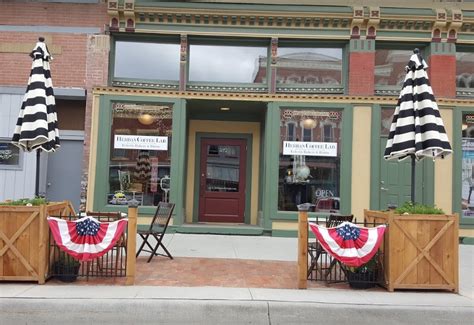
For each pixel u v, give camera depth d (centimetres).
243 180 1200
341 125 1071
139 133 1072
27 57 1066
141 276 681
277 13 1063
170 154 1075
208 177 1197
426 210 657
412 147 674
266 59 1111
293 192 1074
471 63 1102
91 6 1078
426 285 636
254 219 1187
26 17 1072
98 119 1052
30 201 654
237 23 1080
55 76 1065
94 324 530
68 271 638
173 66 1102
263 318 547
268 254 871
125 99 1062
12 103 1060
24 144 726
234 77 1109
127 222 659
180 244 953
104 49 1070
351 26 1072
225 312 550
